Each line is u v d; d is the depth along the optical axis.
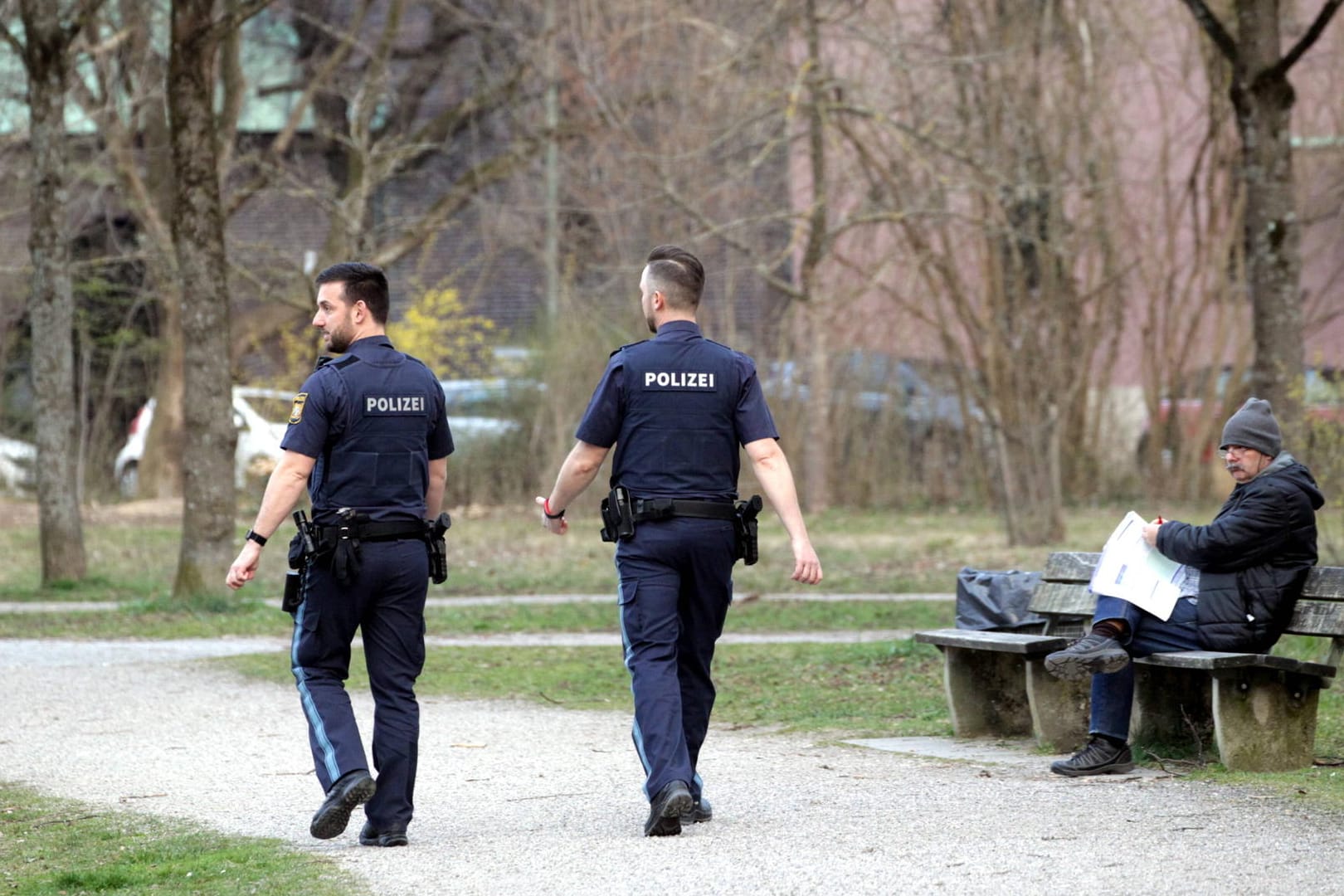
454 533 61.69
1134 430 73.75
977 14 61.69
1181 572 18.64
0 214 70.25
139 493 75.62
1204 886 12.91
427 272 86.31
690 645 16.09
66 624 38.25
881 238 70.94
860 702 25.34
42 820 17.28
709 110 64.38
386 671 15.65
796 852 14.47
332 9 79.25
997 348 59.19
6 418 79.12
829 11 55.19
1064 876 13.30
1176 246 72.75
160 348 76.56
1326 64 73.00
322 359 15.78
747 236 67.69
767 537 61.31
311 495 15.70
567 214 72.19
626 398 15.78
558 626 38.03
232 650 33.50
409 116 79.75
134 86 67.00
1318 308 76.44
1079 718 20.23
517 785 18.84
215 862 14.81
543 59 68.31
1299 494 18.22
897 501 72.69
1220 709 18.22
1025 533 56.16
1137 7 70.50
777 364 71.25
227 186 71.56
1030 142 61.56
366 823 15.92
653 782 15.20
